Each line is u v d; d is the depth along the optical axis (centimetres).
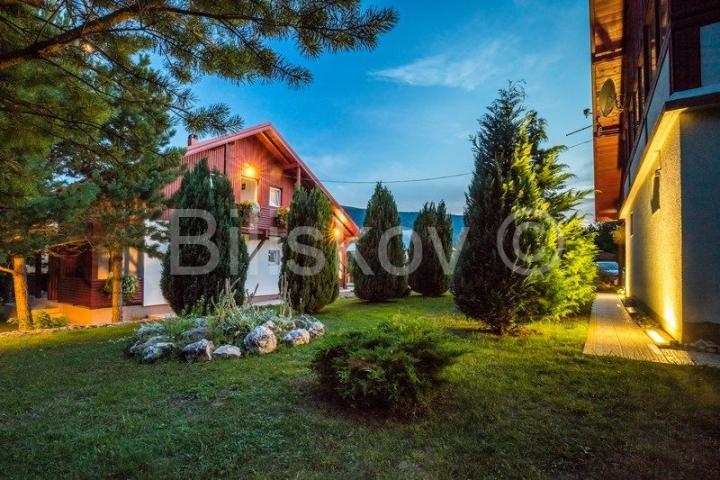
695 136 465
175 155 316
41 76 234
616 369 385
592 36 927
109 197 732
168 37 208
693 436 250
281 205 1457
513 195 556
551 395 321
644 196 777
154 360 439
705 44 448
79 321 1005
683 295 474
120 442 248
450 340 370
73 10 184
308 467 221
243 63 216
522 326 590
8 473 216
